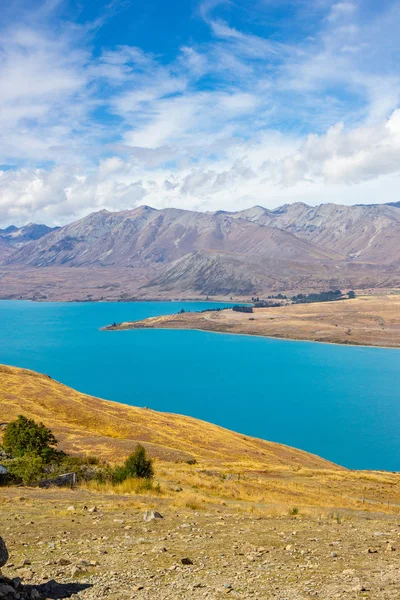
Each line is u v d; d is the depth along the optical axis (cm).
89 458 5538
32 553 1611
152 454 8594
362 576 1370
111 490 3428
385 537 2078
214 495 3994
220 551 1694
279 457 10969
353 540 1988
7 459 4816
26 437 5338
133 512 2552
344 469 10725
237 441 11875
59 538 1848
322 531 2214
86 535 1917
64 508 2575
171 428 12106
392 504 5356
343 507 4272
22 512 2414
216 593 1209
